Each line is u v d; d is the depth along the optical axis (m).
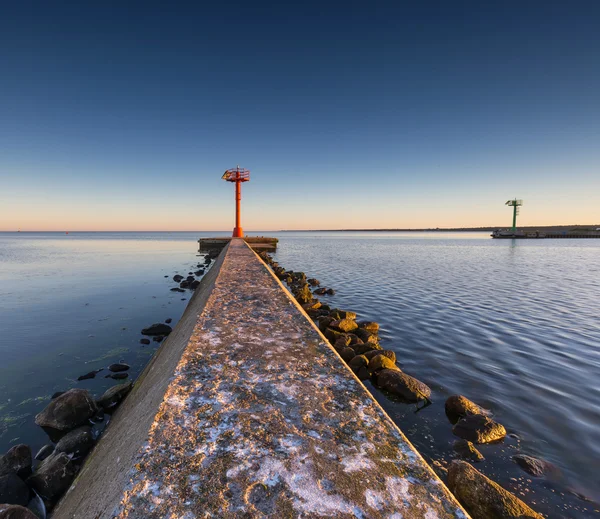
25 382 7.08
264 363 2.87
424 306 12.88
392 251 48.47
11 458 4.00
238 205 38.72
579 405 5.34
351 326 8.80
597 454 4.12
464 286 17.62
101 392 6.64
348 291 16.28
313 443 1.80
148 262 34.19
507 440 4.38
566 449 4.21
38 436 5.09
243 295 5.88
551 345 8.29
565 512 3.24
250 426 1.93
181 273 25.72
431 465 3.88
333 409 2.16
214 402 2.19
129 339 9.95
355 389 2.45
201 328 3.91
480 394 5.70
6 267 29.08
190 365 2.80
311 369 2.78
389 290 16.53
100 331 10.78
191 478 1.51
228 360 2.92
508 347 8.16
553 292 15.76
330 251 48.38
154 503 1.38
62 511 3.03
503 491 3.05
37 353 8.78
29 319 12.33
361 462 1.66
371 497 1.44
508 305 12.99
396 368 6.27
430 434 4.51
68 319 12.35
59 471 3.79
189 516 1.32
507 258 35.72
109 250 53.94
